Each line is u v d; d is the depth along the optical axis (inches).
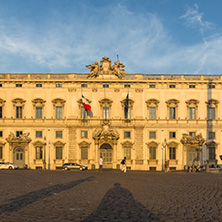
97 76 3275.1
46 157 3196.4
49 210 721.6
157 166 3186.5
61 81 3238.2
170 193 1047.6
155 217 659.4
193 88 3260.3
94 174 2095.2
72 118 3216.0
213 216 676.7
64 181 1494.8
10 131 3221.0
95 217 651.5
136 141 3211.1
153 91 3257.9
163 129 3233.3
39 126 3216.0
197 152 3198.8
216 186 1294.3
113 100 3245.6
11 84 3248.0
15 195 964.6
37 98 3218.5
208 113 3265.3
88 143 3189.0
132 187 1232.8
